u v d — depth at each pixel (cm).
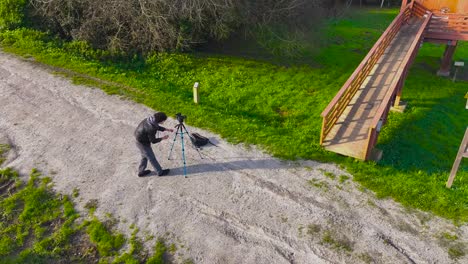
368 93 1247
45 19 1723
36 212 859
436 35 1772
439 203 892
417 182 962
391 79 1321
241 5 1709
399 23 1716
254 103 1416
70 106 1262
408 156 1145
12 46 1608
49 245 788
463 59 2172
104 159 1031
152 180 959
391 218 855
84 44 1630
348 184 951
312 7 2008
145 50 1667
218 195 916
